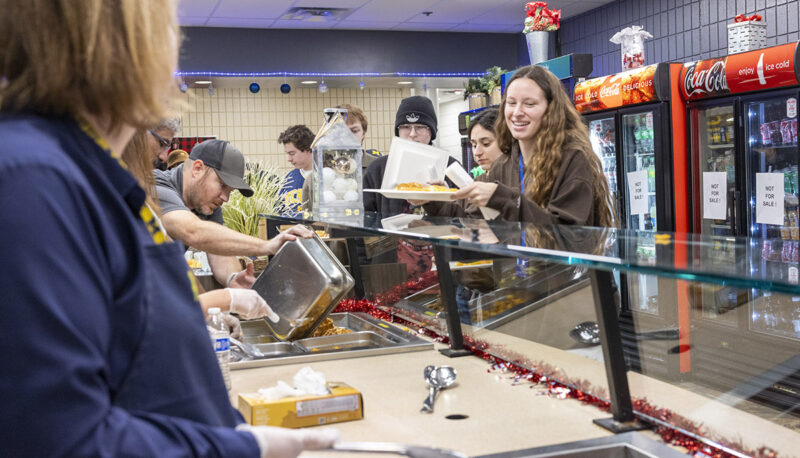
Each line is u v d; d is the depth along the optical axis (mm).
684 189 4930
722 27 6477
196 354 769
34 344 583
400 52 9000
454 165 2619
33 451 582
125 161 1028
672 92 4836
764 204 4461
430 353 2135
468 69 9258
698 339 1766
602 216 2309
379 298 2789
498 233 1707
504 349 1926
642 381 1475
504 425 1466
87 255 644
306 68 8680
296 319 2379
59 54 671
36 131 665
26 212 603
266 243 2668
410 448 819
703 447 1314
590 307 1562
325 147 2943
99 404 626
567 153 2275
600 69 8125
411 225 2105
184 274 776
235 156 3100
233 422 831
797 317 2031
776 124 4551
